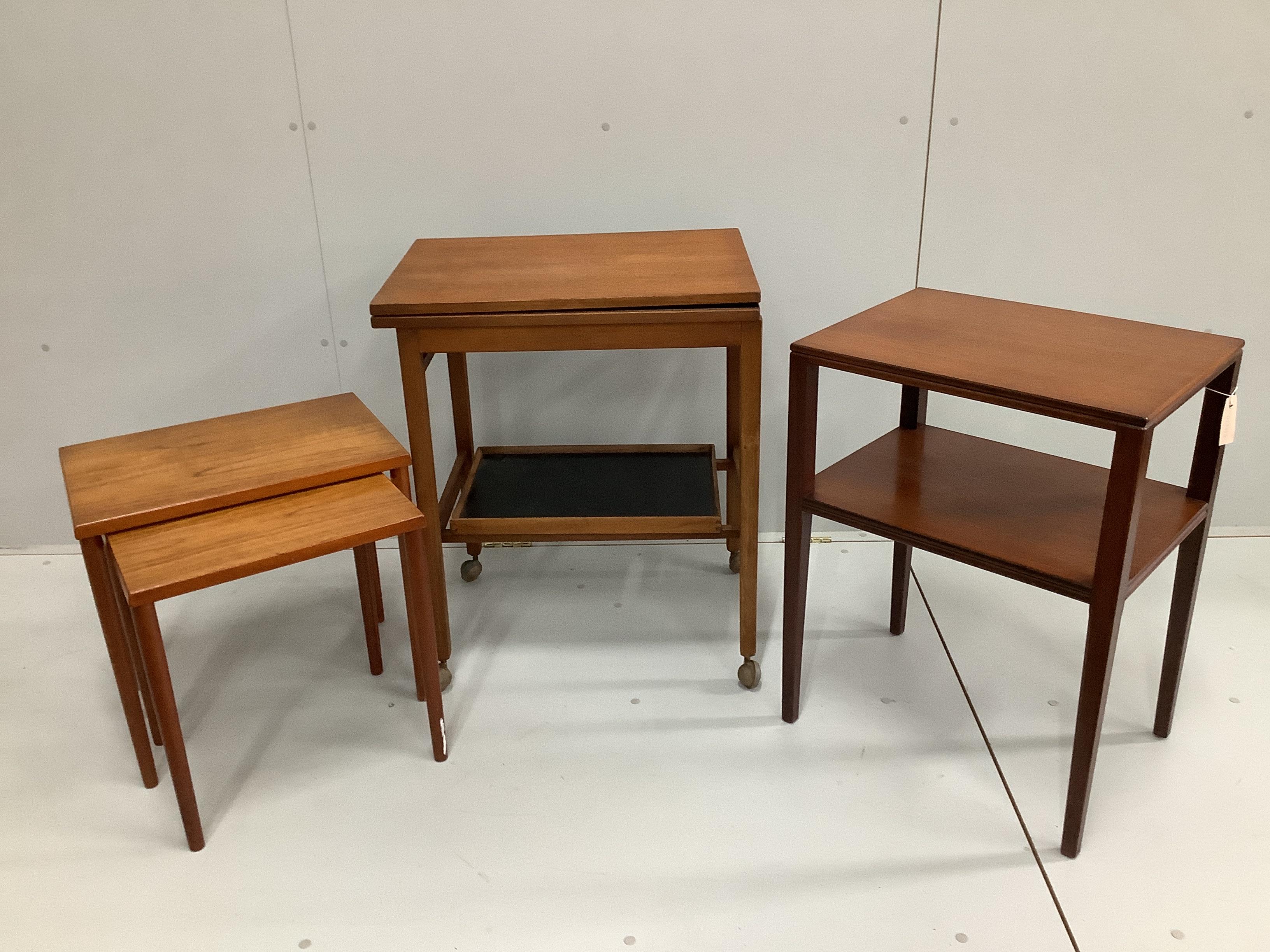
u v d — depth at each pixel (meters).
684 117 2.04
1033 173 2.07
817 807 1.60
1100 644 1.35
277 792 1.66
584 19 1.96
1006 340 1.50
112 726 1.84
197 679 1.96
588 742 1.76
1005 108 2.02
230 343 2.24
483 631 2.08
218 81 2.00
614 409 2.31
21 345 2.23
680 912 1.42
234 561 1.39
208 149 2.06
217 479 1.57
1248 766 1.66
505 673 1.95
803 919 1.41
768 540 2.41
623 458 2.19
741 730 1.78
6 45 1.96
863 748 1.73
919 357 1.44
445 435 2.33
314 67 2.00
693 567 2.30
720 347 2.17
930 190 2.09
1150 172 2.06
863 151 2.06
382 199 2.11
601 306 1.58
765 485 2.39
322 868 1.51
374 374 2.28
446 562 2.35
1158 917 1.39
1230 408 1.45
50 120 2.03
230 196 2.10
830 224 2.13
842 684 1.89
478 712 1.84
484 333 1.63
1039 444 2.30
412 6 1.95
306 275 2.18
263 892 1.47
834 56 1.98
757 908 1.42
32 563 2.39
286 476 1.58
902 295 1.75
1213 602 2.12
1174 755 1.69
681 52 1.98
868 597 2.18
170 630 2.12
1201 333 1.49
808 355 1.50
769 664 1.96
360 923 1.42
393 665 1.99
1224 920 1.39
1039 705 1.83
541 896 1.45
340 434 1.73
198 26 1.96
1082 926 1.38
